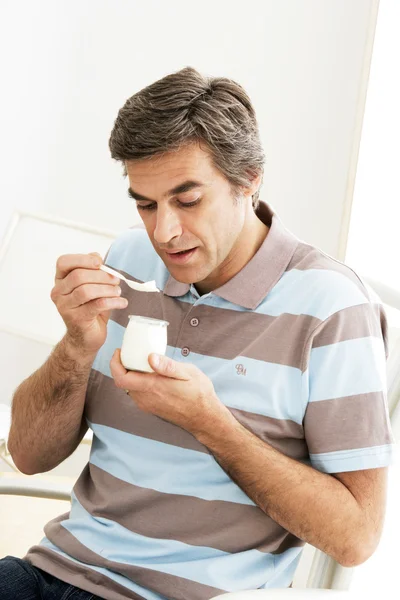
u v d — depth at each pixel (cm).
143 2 372
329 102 343
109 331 175
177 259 153
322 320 154
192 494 156
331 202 344
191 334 164
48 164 378
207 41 362
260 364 157
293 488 148
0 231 360
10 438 181
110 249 187
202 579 150
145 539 156
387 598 154
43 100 366
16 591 156
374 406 151
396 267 316
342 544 149
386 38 316
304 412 155
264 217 175
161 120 144
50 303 281
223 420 147
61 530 165
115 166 376
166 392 143
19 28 340
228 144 148
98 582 156
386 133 318
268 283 161
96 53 379
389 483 169
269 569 155
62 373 166
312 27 345
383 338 164
